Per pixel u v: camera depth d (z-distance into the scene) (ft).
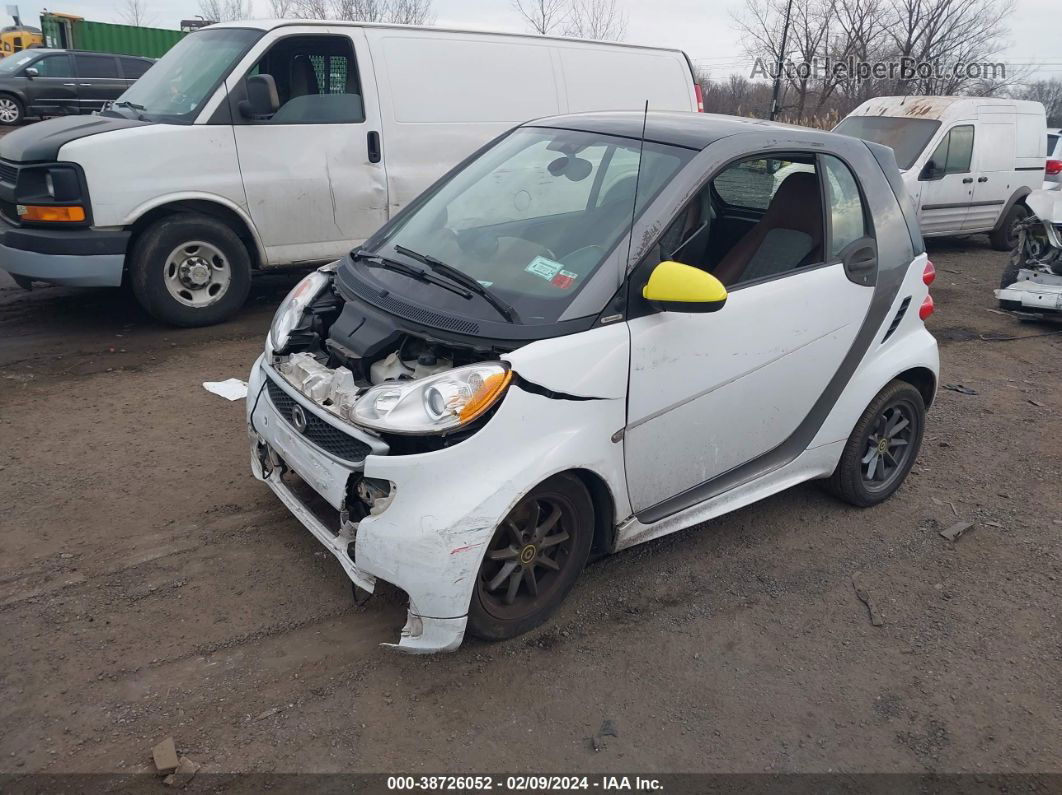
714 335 10.85
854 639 11.01
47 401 16.46
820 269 12.13
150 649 9.84
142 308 22.02
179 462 14.25
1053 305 24.89
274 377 10.99
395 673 9.77
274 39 21.02
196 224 20.52
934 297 29.58
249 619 10.46
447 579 8.99
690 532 13.26
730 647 10.68
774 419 12.13
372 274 11.29
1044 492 15.37
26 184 19.13
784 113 91.76
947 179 34.45
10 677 9.27
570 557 10.52
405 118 22.99
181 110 20.54
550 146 12.58
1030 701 10.09
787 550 12.96
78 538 11.90
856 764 9.01
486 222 11.80
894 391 13.66
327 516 11.00
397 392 9.14
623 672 10.09
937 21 94.94
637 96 27.40
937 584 12.34
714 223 12.57
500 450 9.23
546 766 8.68
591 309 9.87
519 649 10.32
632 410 10.27
